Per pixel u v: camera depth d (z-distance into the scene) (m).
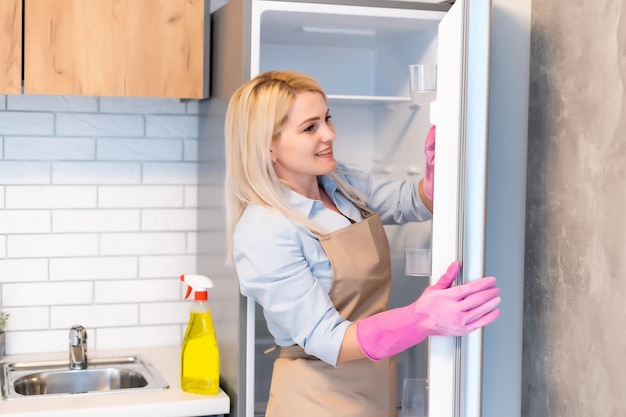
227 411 2.02
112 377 2.30
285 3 1.96
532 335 1.21
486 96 1.06
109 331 2.50
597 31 1.06
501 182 1.22
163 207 2.53
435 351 1.17
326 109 1.84
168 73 2.17
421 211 2.07
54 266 2.44
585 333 1.08
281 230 1.73
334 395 1.81
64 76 2.09
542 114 1.18
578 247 1.10
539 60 1.19
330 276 1.79
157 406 1.96
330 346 1.59
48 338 2.45
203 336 2.04
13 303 2.41
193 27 2.18
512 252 1.23
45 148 2.41
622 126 1.01
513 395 1.24
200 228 2.47
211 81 2.26
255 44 1.93
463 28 1.05
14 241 2.40
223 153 2.13
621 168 1.01
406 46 2.31
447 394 1.16
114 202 2.48
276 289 1.69
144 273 2.52
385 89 2.46
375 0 2.02
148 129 2.50
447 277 1.13
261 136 1.77
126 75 2.13
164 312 2.55
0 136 2.37
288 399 1.82
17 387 2.17
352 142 2.53
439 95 1.14
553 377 1.15
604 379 1.04
